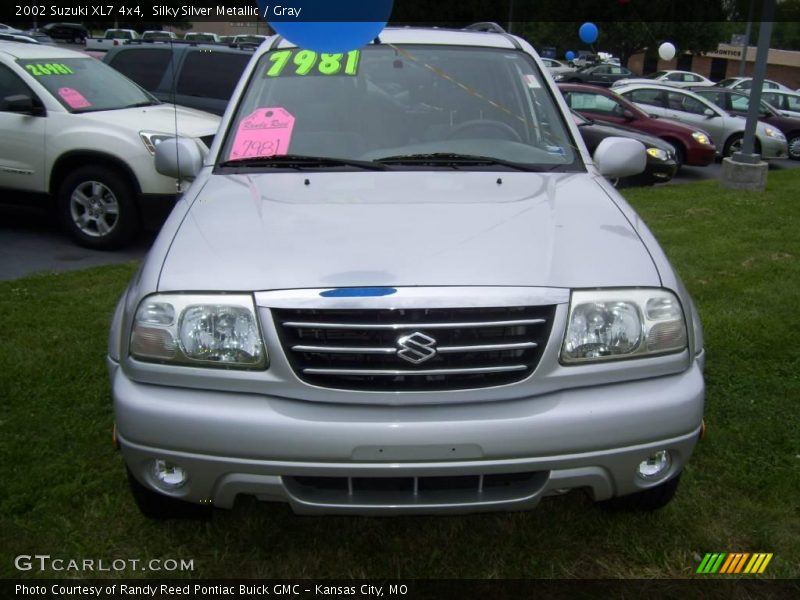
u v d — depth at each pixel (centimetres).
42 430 348
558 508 298
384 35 391
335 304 225
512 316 229
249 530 284
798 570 262
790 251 689
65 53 757
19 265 641
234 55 946
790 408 375
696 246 703
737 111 1652
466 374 228
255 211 277
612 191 314
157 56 967
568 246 254
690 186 1122
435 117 355
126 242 691
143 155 657
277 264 239
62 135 675
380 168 324
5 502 294
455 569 266
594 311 236
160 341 233
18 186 702
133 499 294
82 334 461
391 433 221
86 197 684
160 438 229
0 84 701
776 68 4500
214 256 246
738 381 405
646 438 234
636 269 247
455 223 266
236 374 229
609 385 237
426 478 233
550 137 353
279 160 331
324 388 227
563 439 227
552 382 231
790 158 1672
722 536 280
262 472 226
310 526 288
